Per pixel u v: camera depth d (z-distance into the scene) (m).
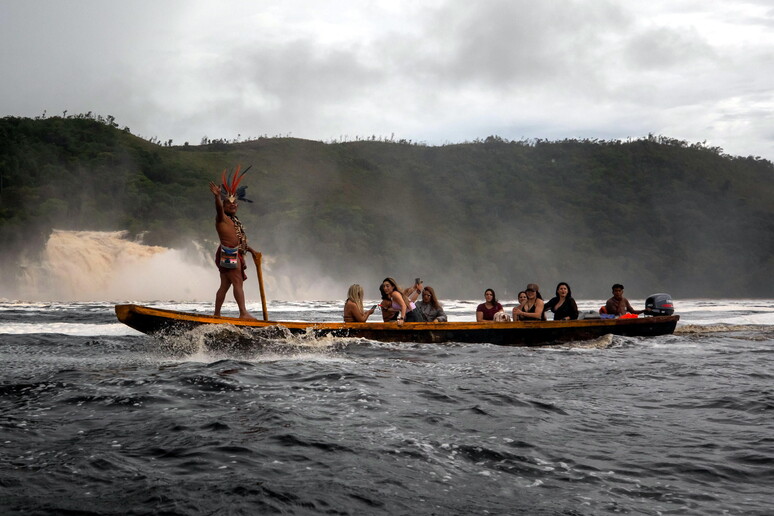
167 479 3.76
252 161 133.88
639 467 4.24
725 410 5.98
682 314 30.36
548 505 3.57
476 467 4.18
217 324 9.59
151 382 6.62
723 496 3.75
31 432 4.73
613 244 123.50
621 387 7.20
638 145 167.75
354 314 11.30
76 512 3.30
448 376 7.70
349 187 135.75
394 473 3.99
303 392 6.29
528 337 11.89
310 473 3.93
